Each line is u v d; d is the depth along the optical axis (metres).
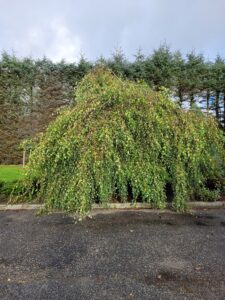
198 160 4.92
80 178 4.16
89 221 4.34
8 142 10.51
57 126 4.55
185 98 12.22
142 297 2.34
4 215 4.66
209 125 5.21
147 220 4.42
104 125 4.45
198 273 2.74
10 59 10.91
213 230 3.98
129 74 11.52
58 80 11.02
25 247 3.35
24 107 10.73
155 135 4.68
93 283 2.55
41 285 2.52
